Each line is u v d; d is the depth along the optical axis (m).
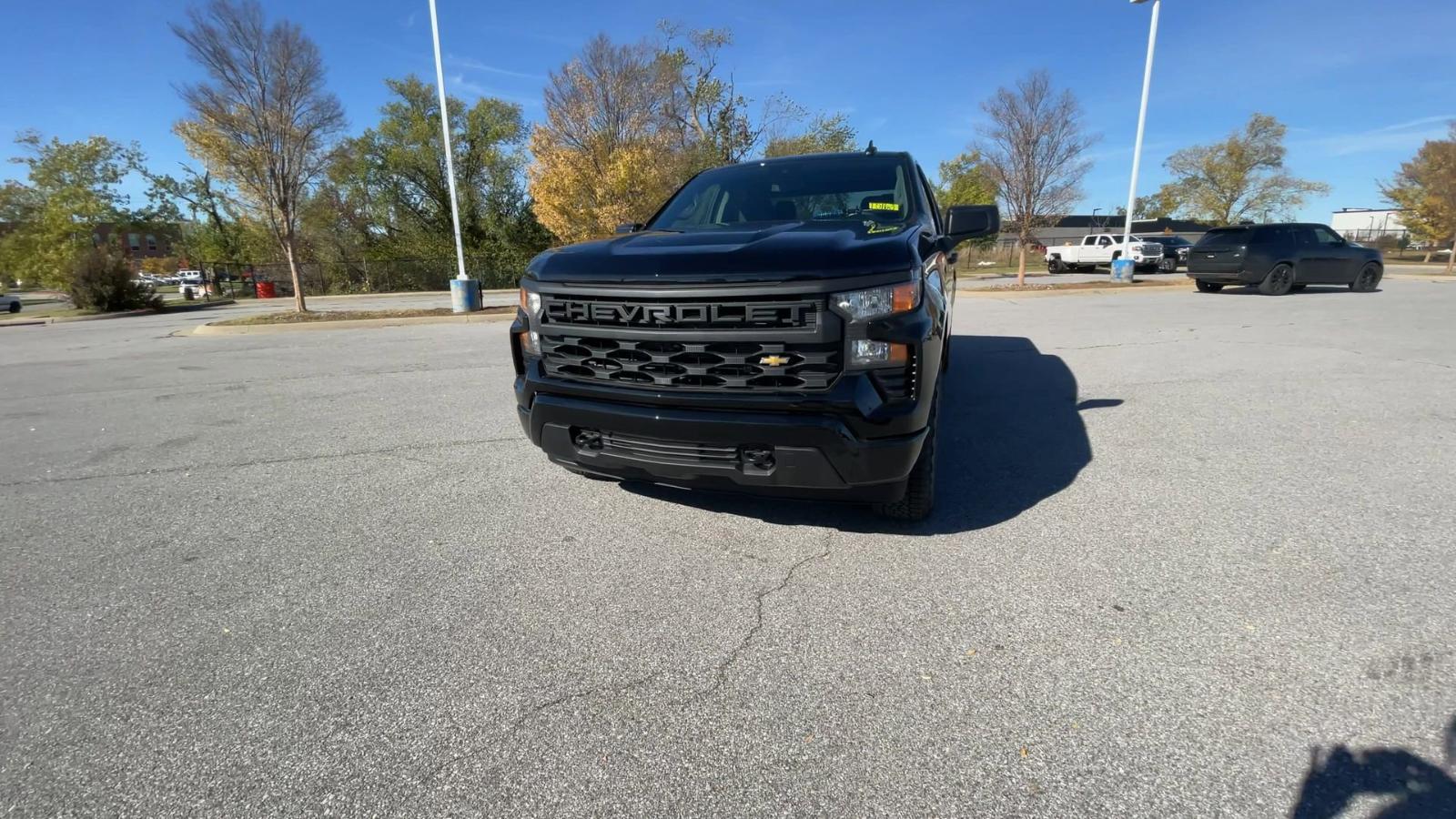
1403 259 36.78
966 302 15.02
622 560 2.99
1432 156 23.98
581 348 2.94
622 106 20.64
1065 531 3.15
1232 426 4.72
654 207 21.11
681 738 1.94
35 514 3.65
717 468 2.72
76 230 29.45
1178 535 3.09
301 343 11.09
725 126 25.83
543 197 21.44
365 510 3.62
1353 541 3.00
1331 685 2.08
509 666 2.28
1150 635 2.36
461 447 4.72
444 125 15.47
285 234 15.09
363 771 1.84
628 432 2.81
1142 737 1.90
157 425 5.55
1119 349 7.89
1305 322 9.83
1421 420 4.76
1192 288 17.11
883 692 2.11
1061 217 18.75
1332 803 1.67
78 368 9.02
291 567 2.99
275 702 2.12
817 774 1.80
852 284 2.54
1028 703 2.04
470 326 13.46
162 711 2.09
